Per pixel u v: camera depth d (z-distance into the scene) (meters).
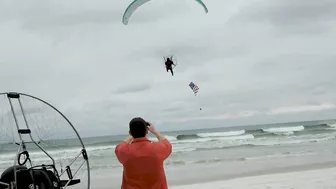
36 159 11.85
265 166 14.80
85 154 5.54
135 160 3.35
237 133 47.03
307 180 10.65
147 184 3.37
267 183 10.62
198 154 21.89
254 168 14.40
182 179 12.46
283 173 12.56
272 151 21.28
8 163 15.62
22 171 4.90
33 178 4.88
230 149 24.36
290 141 29.66
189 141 36.47
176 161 18.11
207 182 11.66
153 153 3.37
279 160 16.56
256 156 18.91
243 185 10.60
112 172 15.44
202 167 15.55
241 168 14.60
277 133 43.38
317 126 58.47
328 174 11.62
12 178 4.94
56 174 5.29
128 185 3.39
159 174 3.40
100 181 12.96
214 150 24.23
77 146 34.78
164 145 3.47
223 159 18.22
